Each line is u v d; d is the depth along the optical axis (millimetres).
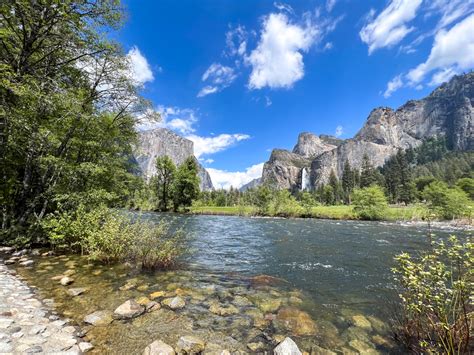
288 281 7961
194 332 4465
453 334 3689
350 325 4988
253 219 39812
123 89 13180
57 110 10828
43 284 6195
